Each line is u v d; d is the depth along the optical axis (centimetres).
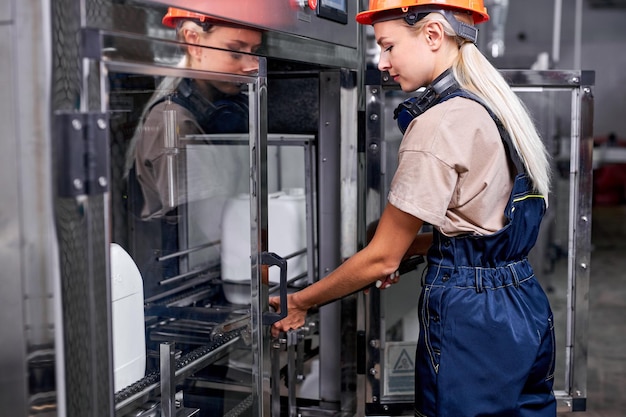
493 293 149
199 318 160
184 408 140
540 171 153
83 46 96
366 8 203
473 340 148
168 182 144
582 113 201
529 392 156
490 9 526
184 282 161
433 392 153
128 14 104
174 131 137
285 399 202
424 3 147
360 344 206
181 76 117
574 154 204
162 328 155
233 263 165
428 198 143
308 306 170
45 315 96
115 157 122
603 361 415
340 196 199
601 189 1085
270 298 170
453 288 150
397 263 157
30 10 92
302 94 201
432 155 143
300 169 206
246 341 149
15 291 97
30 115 94
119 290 124
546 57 500
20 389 99
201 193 158
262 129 143
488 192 147
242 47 134
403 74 156
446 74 152
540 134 216
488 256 150
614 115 1134
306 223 200
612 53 1120
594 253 750
